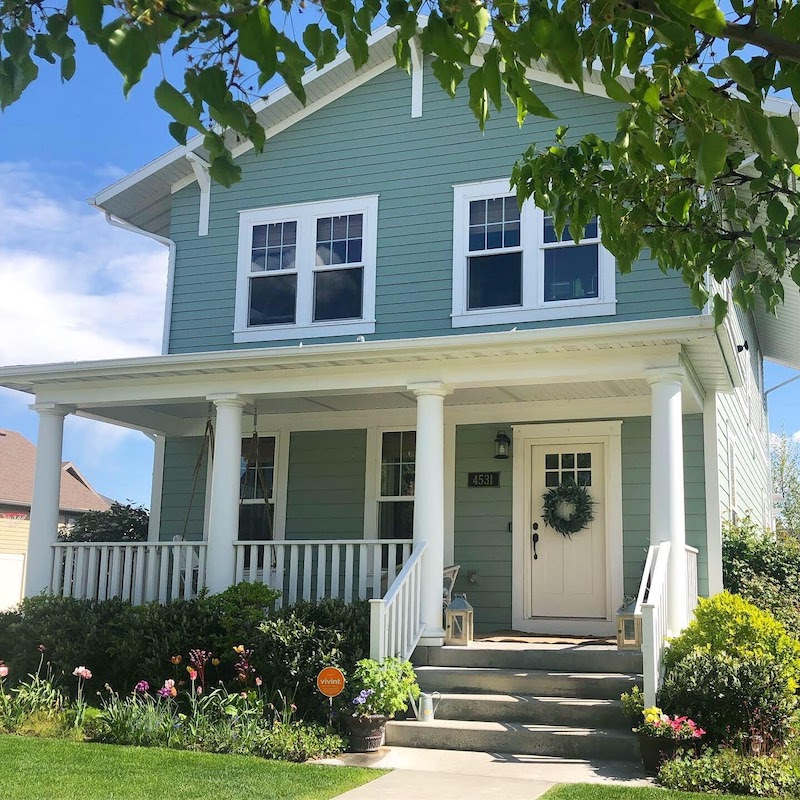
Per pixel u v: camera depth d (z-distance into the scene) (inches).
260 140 114.5
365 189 472.7
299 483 502.9
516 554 454.0
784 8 129.5
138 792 244.8
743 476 629.0
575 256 427.8
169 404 480.4
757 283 183.8
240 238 493.7
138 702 341.4
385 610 338.0
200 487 518.6
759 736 286.4
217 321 490.9
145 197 518.6
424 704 328.2
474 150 454.9
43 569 434.9
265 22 103.1
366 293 462.0
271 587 419.5
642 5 112.7
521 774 275.3
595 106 433.7
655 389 357.4
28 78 114.3
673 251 190.2
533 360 374.9
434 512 378.9
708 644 314.0
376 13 113.7
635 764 288.7
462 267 446.0
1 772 266.1
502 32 112.0
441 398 390.0
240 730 307.6
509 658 359.3
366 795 247.6
